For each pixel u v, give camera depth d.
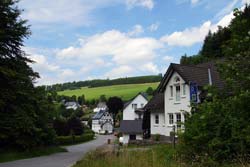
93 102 171.62
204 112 13.23
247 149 11.98
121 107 144.50
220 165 12.21
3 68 33.56
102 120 143.12
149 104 48.72
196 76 38.12
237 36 13.38
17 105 36.12
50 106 47.16
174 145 16.20
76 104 167.00
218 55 55.44
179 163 13.20
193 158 13.45
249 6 22.97
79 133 77.25
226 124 12.60
